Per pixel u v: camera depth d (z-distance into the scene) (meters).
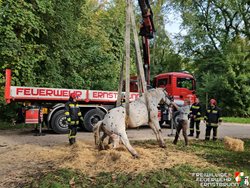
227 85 26.67
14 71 14.76
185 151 8.88
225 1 33.47
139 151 8.11
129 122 8.31
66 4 18.31
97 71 22.80
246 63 27.23
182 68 40.41
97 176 6.09
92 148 8.69
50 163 7.28
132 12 8.87
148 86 12.48
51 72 18.56
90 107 14.29
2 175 6.34
